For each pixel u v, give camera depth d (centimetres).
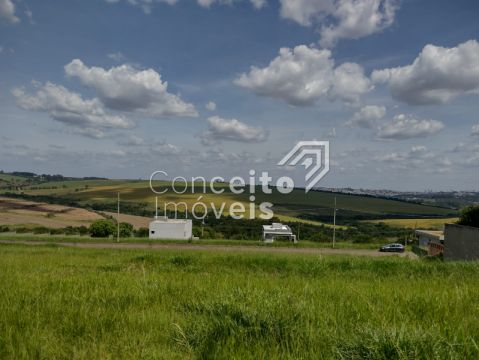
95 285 594
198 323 355
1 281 630
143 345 317
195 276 793
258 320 352
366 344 287
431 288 604
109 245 4312
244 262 1158
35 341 318
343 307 441
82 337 340
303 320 372
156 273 829
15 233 6506
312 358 283
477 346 284
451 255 2286
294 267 1044
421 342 284
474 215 2698
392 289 595
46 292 536
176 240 4956
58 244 4194
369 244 5116
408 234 6350
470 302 480
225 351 297
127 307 457
